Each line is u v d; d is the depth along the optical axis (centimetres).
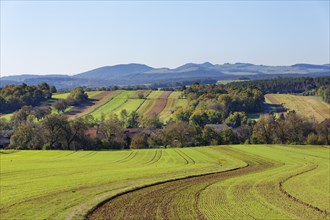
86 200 3444
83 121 12100
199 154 9069
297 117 12669
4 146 12281
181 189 4200
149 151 10081
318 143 11794
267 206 3469
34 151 10400
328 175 5756
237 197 3825
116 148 11756
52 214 2905
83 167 6525
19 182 4531
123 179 4781
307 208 3481
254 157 8344
